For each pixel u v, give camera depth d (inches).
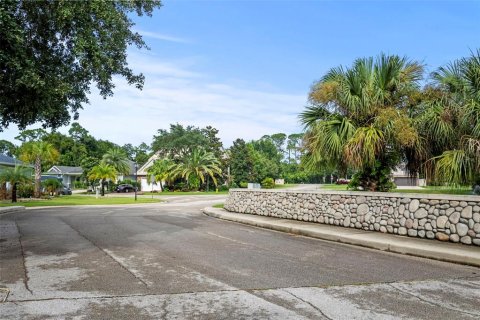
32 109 402.3
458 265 280.4
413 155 470.9
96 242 378.6
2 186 1537.9
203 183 2640.3
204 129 2925.7
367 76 489.4
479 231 325.1
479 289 217.2
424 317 173.0
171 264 278.2
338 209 475.8
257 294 206.8
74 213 789.2
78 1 364.2
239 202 695.7
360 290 214.4
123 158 2883.9
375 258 304.3
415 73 478.3
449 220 349.7
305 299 198.2
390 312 179.3
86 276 244.2
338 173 529.7
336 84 480.4
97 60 380.2
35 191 1742.1
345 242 380.5
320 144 477.4
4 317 172.4
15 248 348.5
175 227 508.4
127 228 495.8
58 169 3122.5
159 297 201.5
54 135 3681.1
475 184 415.2
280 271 258.2
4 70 346.3
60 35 405.1
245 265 275.7
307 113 511.5
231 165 2834.6
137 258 299.6
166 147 2741.1
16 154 3459.6
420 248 315.3
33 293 208.2
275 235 434.3
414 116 469.1
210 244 367.6
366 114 476.7
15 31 324.8
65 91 386.0
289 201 565.3
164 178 2591.0
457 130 430.0
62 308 184.5
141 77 484.1
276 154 4739.2
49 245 362.3
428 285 225.1
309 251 333.7
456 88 438.3
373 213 427.5
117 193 2546.8
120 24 410.3
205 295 205.0
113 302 193.5
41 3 367.9
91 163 2977.4
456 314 176.9
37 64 383.9
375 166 485.1
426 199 372.8
